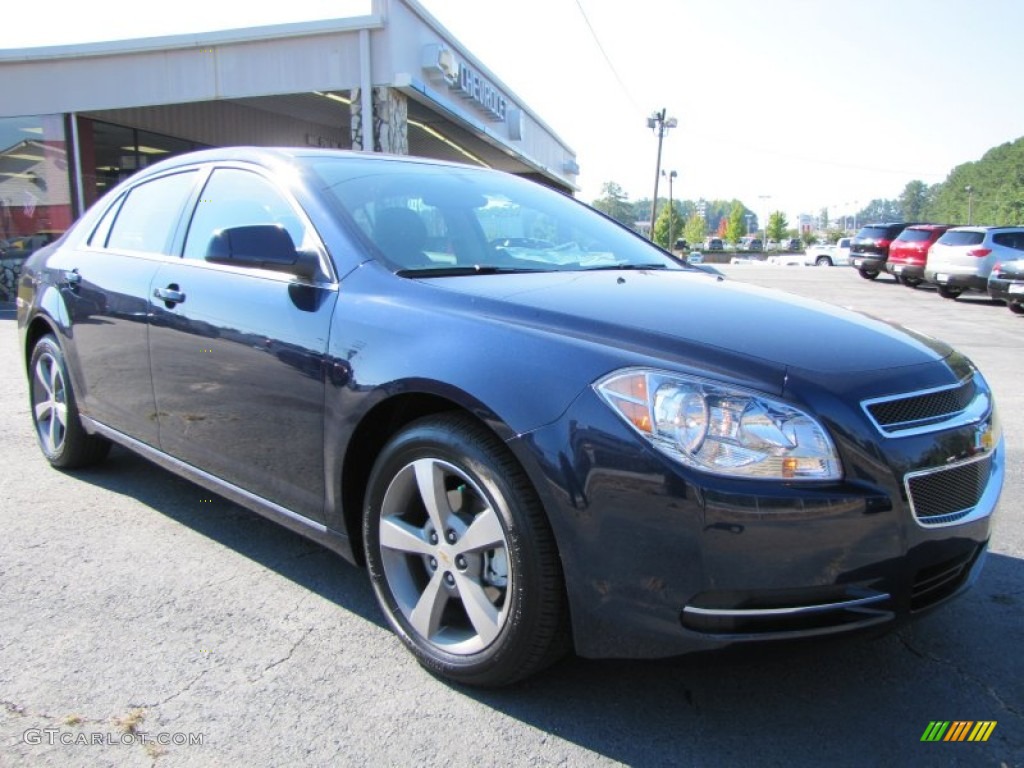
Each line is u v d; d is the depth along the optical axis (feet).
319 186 10.00
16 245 48.62
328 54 41.86
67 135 46.88
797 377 6.82
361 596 9.88
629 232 13.21
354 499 8.86
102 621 9.09
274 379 9.25
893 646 8.89
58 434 14.17
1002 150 402.72
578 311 7.79
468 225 10.74
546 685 8.02
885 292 70.08
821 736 7.32
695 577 6.47
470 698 7.79
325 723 7.36
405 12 42.42
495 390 7.19
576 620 6.97
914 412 7.09
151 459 11.71
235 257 9.44
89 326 12.53
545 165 83.66
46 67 45.85
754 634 6.52
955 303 59.88
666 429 6.56
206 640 8.75
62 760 6.74
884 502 6.59
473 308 8.02
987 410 8.01
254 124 61.31
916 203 581.94
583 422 6.78
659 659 6.87
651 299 8.54
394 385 7.88
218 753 6.90
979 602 9.97
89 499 12.97
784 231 414.00
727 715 7.60
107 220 13.51
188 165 12.17
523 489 7.09
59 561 10.62
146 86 44.78
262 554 11.02
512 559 7.18
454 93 50.90
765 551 6.39
